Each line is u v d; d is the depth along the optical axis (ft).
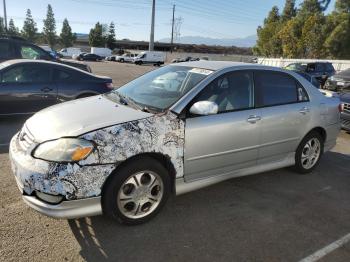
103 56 212.64
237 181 15.65
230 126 12.93
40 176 9.71
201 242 10.75
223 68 13.55
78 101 13.52
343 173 17.53
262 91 14.43
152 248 10.30
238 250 10.45
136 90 14.12
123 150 10.40
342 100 26.13
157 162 11.28
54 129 10.62
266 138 14.38
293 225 12.08
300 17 149.18
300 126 15.74
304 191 14.98
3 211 11.78
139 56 161.07
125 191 10.90
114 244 10.39
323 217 12.78
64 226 11.13
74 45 352.69
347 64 89.45
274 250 10.55
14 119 24.90
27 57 33.32
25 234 10.59
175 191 12.09
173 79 13.80
